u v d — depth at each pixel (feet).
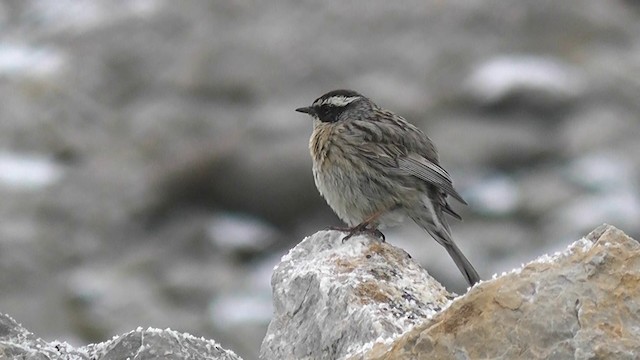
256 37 92.89
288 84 88.48
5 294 61.67
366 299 22.88
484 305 19.11
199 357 21.30
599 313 18.60
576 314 18.67
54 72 86.02
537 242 66.54
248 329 58.39
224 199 73.41
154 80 89.25
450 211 33.37
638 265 18.95
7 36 93.71
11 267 63.77
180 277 65.16
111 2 98.73
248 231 71.10
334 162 32.76
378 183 32.42
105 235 69.92
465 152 77.30
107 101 85.66
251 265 68.64
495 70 86.22
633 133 79.05
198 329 58.34
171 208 73.05
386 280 23.71
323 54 90.79
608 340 18.35
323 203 72.74
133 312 60.49
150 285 64.08
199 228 70.64
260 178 73.00
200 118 83.20
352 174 32.53
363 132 32.63
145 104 85.97
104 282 63.41
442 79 87.51
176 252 68.80
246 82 88.74
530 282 19.12
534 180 74.33
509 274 19.34
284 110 82.43
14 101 80.89
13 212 69.15
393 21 94.07
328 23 94.27
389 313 22.48
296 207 72.54
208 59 90.53
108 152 78.33
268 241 70.64
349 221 33.65
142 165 77.00
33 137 78.02
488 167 76.28
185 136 81.41
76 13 97.14
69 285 63.05
